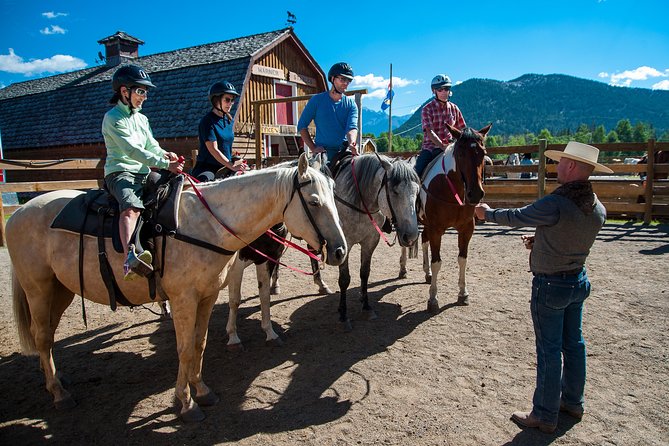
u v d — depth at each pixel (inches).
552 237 105.0
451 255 308.0
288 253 334.3
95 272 117.5
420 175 221.0
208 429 117.0
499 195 448.5
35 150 741.9
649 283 228.8
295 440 111.4
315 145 209.3
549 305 107.5
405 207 167.9
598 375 140.0
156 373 149.1
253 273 280.7
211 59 682.2
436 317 193.5
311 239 116.1
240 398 132.3
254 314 205.6
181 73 669.3
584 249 105.3
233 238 117.0
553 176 487.8
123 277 114.2
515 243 343.0
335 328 185.6
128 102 117.6
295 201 114.5
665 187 390.3
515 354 156.6
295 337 178.1
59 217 120.5
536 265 109.2
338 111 207.3
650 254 288.8
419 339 171.3
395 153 512.7
